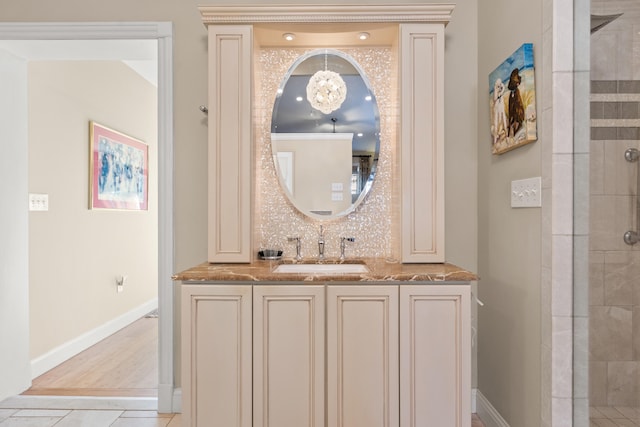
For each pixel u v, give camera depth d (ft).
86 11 7.27
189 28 7.28
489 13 6.73
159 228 7.26
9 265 7.86
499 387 6.36
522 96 5.41
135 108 13.50
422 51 6.48
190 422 5.52
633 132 4.88
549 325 4.96
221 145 6.51
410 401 5.48
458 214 7.29
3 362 7.68
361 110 7.46
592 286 4.88
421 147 6.48
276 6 6.36
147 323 12.92
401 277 5.43
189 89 7.27
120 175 12.39
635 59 4.84
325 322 5.51
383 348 5.49
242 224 6.51
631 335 4.83
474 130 7.27
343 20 6.47
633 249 4.87
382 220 7.43
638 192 4.89
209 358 5.53
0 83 7.72
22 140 8.21
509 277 6.01
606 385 4.84
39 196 9.04
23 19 7.29
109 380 8.48
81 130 10.55
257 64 7.10
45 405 7.39
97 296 11.15
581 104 4.86
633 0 4.83
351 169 7.45
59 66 9.71
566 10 4.85
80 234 10.46
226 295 5.53
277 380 5.50
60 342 9.60
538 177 5.20
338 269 6.81
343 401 5.49
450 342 5.49
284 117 7.47
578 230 4.88
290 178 7.46
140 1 7.27
